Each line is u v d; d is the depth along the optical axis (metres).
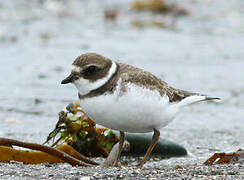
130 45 22.91
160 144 11.06
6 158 9.23
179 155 11.05
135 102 8.43
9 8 27.95
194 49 22.61
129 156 10.85
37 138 11.80
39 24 25.80
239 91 17.42
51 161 9.39
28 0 29.47
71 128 10.41
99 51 21.72
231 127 13.66
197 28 26.16
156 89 8.73
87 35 24.44
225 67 20.19
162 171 8.40
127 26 26.33
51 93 16.48
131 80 8.48
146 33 25.14
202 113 15.24
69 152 9.62
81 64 8.52
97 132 10.62
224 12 28.98
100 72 8.48
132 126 8.76
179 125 13.79
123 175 8.09
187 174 8.18
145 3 29.05
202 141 12.20
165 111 8.90
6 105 15.00
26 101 15.52
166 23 27.02
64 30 25.11
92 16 27.91
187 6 29.89
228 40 24.17
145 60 20.59
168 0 30.86
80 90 8.64
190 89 17.33
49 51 21.70
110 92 8.40
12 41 23.00
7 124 13.12
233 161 9.26
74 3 30.06
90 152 10.66
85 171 8.41
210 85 17.92
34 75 18.48
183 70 19.55
